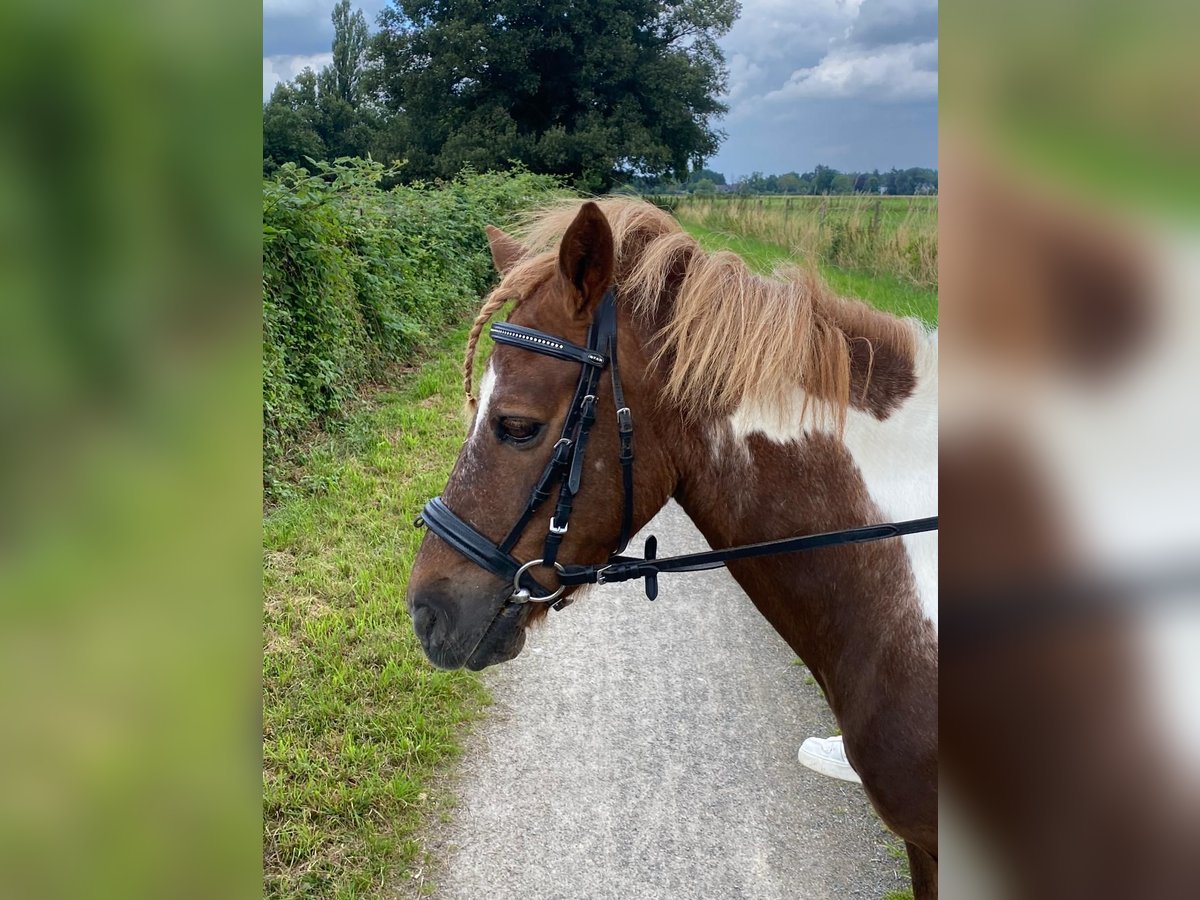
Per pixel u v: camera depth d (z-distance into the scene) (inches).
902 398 66.7
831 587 66.4
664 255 68.2
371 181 359.9
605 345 67.6
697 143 1134.4
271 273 224.5
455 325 418.9
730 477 69.0
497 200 558.3
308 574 170.6
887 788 64.9
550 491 68.2
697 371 65.7
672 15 1101.1
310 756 120.2
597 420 67.9
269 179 243.4
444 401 301.3
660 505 71.6
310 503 205.0
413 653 145.9
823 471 66.6
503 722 134.8
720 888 102.9
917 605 63.2
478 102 1103.6
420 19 1122.7
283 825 107.3
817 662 70.1
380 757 120.9
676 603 181.2
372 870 102.4
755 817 115.1
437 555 72.5
